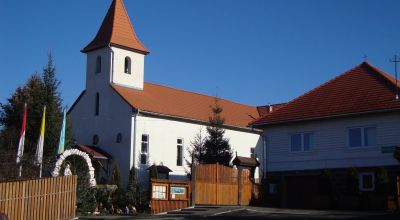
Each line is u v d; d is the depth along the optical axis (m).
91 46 50.06
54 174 33.38
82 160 36.38
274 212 27.66
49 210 25.44
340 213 26.34
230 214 27.56
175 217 27.61
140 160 45.19
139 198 35.00
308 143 33.09
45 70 43.06
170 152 47.84
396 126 29.45
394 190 28.61
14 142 41.22
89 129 49.12
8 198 23.09
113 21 50.31
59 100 43.00
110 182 41.66
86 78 50.59
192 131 50.16
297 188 33.28
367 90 32.66
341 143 31.52
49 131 41.31
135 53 50.28
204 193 32.91
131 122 45.34
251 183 35.16
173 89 54.78
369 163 30.20
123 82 49.03
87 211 32.56
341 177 31.19
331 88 34.97
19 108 45.12
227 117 55.50
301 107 34.50
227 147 45.72
